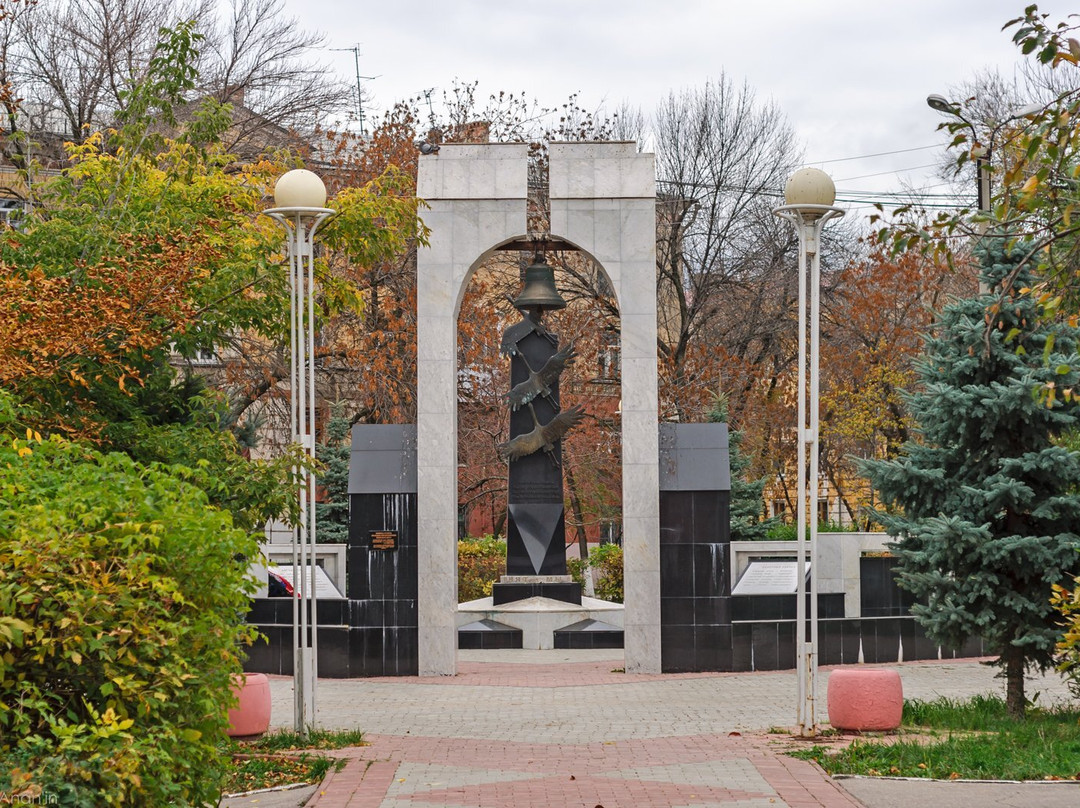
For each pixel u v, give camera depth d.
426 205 20.39
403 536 21.86
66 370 13.43
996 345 15.62
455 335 22.25
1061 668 14.50
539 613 26.53
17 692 7.02
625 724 16.00
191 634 8.09
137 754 6.82
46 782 6.41
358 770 12.68
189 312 14.06
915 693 18.67
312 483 15.62
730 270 42.22
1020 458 15.49
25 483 8.25
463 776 12.47
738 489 33.94
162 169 23.22
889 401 39.22
